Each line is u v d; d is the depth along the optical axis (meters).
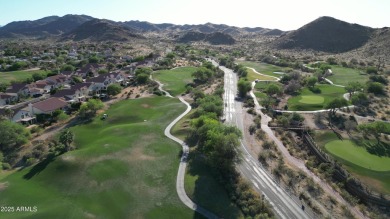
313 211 55.69
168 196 59.12
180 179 64.88
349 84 133.00
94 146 77.75
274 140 87.62
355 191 64.69
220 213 54.53
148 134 87.50
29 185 62.41
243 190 60.31
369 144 85.06
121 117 101.38
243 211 54.84
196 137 83.25
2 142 80.75
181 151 77.31
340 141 87.44
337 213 56.22
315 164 76.06
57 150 76.19
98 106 103.25
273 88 129.12
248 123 99.38
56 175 65.38
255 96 132.38
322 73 163.38
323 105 115.50
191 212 54.69
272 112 110.94
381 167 73.19
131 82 151.12
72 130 90.31
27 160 72.81
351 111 110.25
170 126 94.12
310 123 100.69
